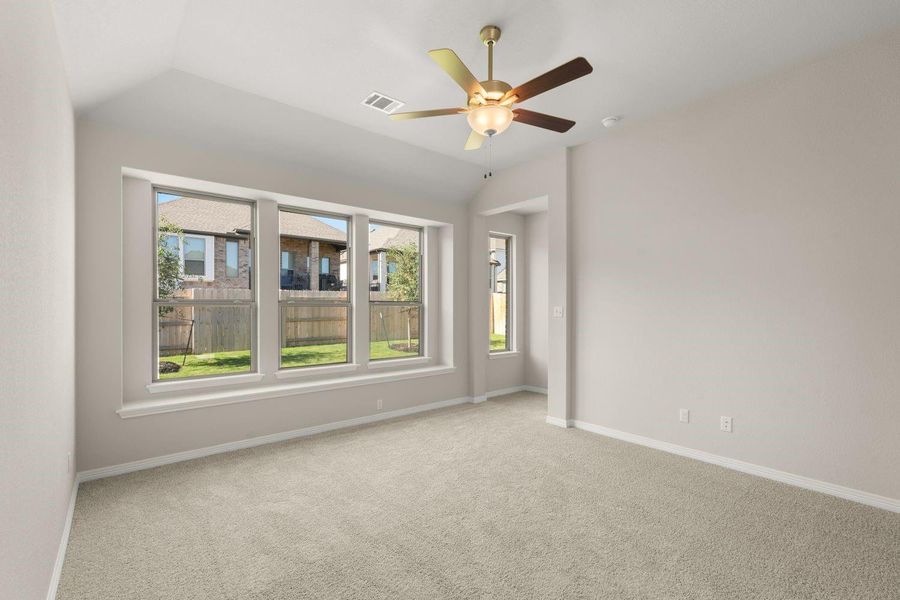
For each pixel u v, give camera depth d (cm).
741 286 329
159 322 369
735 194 332
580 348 439
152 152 332
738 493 289
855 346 279
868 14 246
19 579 129
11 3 114
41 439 161
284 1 232
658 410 379
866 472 273
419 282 558
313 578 199
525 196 488
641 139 390
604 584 196
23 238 131
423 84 322
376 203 471
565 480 311
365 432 425
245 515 258
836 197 286
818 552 221
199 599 185
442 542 230
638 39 268
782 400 309
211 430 359
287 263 445
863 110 275
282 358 438
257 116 352
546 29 256
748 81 322
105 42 223
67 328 239
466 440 400
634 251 396
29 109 137
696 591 191
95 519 250
